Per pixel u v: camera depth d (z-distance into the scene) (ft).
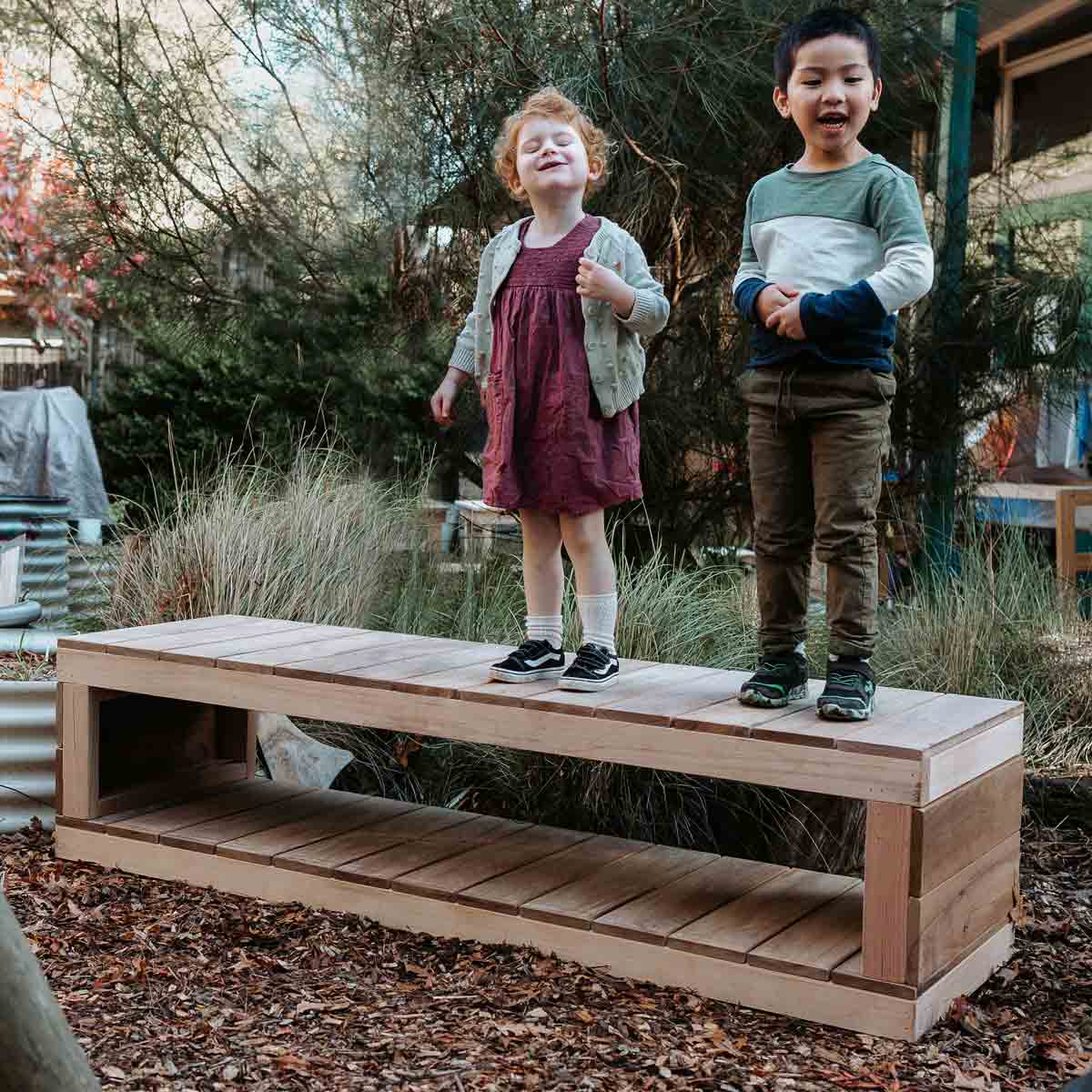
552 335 10.05
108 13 21.29
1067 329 18.99
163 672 11.17
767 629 9.80
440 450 21.86
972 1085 7.66
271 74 20.76
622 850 11.19
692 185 18.30
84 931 9.81
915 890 8.23
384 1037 8.08
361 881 10.25
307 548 15.90
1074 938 10.30
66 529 17.46
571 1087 7.47
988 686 15.26
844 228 9.22
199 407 27.02
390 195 20.04
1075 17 25.55
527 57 17.89
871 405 9.11
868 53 9.25
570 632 13.84
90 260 22.81
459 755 13.78
